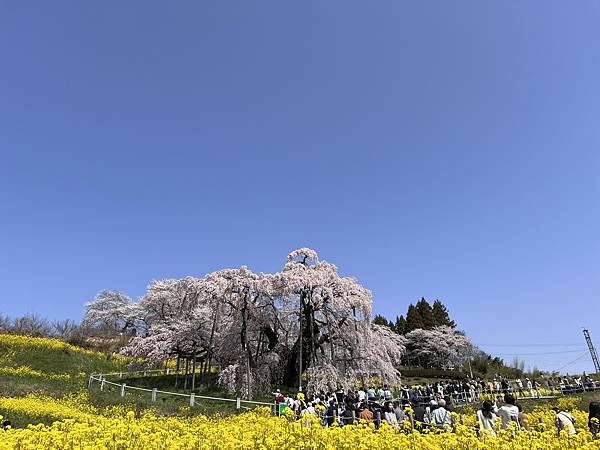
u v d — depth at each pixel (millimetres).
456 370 49438
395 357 26219
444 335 55500
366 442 6168
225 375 20906
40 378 26516
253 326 22734
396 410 10422
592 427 7766
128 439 6363
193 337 24797
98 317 49656
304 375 22219
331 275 23781
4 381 22703
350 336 23250
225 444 5965
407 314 65375
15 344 32250
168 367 32844
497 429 7859
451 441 6398
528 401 23594
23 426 11672
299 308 22578
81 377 28266
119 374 28797
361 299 22828
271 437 6242
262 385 21609
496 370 50344
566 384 28000
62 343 35406
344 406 12352
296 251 24656
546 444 6492
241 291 21938
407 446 6336
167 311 33000
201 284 22469
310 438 6422
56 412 13828
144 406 17125
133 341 27484
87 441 6133
